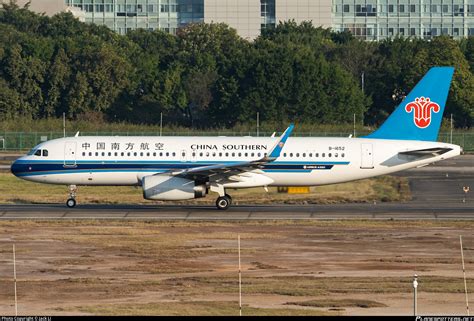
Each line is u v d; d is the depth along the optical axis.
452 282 134.88
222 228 188.62
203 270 144.50
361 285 132.75
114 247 164.38
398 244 168.75
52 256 155.62
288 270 144.38
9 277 138.88
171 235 178.62
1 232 181.25
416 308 114.00
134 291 128.88
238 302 121.88
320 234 180.88
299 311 116.19
